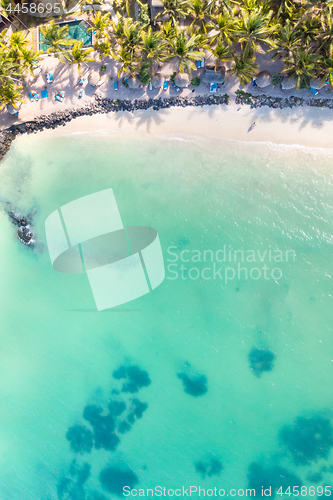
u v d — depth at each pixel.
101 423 23.92
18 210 23.95
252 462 22.86
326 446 22.38
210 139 22.80
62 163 23.78
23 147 23.69
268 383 22.94
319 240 22.73
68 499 23.81
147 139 23.16
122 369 23.88
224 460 23.05
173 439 23.44
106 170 23.69
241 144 22.69
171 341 23.61
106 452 23.78
